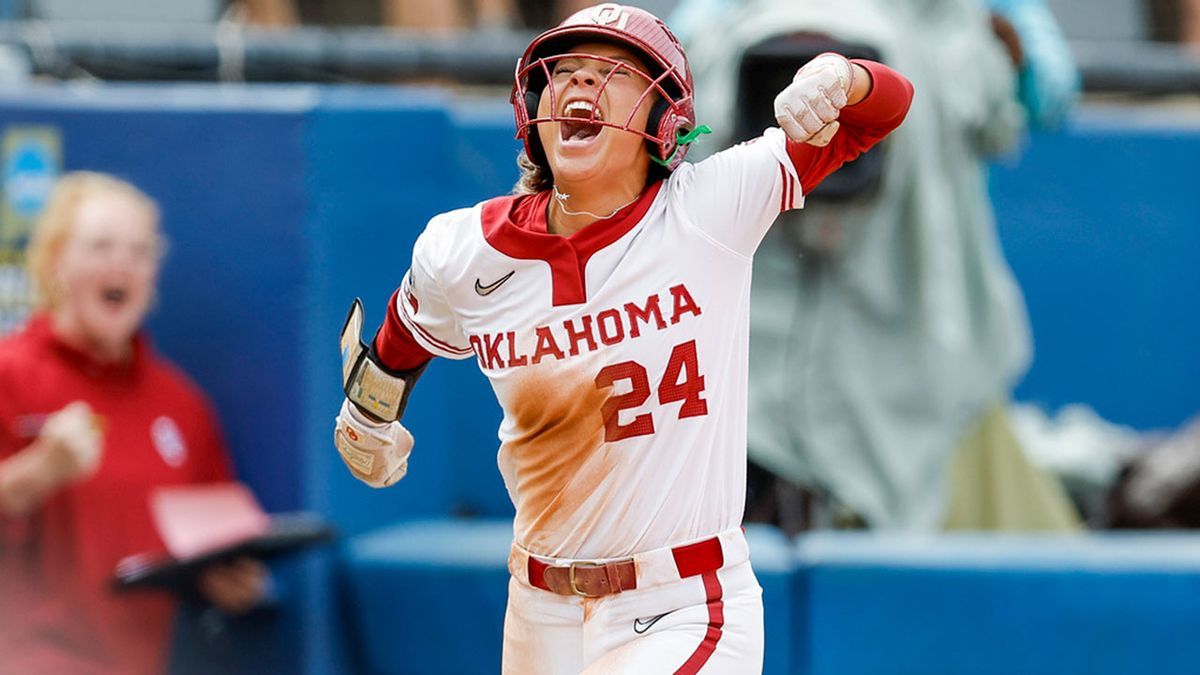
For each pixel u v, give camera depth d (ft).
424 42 88.94
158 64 86.94
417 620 69.46
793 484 71.92
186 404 67.72
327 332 70.85
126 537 64.18
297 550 65.87
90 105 70.28
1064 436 85.25
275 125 69.87
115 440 64.39
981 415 73.51
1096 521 82.28
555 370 37.04
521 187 39.50
